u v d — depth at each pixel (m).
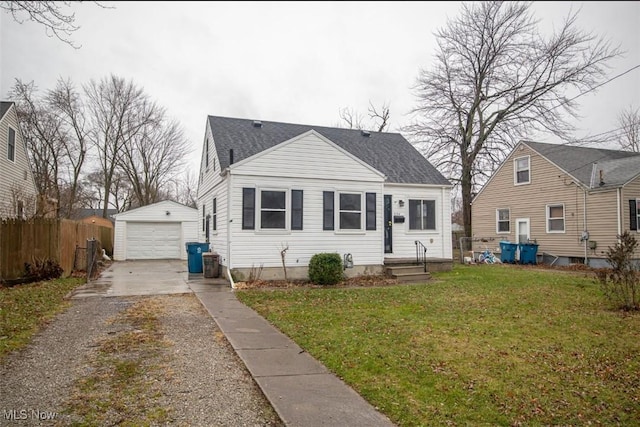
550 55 23.84
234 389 4.59
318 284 12.91
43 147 28.66
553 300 10.21
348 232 14.34
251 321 7.84
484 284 13.00
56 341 6.30
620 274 9.46
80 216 36.44
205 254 14.52
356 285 12.85
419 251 16.75
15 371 4.99
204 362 5.46
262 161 13.41
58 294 10.63
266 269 13.38
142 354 5.72
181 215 25.81
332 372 5.12
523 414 4.08
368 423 3.79
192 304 9.58
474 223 26.19
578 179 19.55
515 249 21.20
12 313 8.04
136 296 10.62
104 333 6.82
